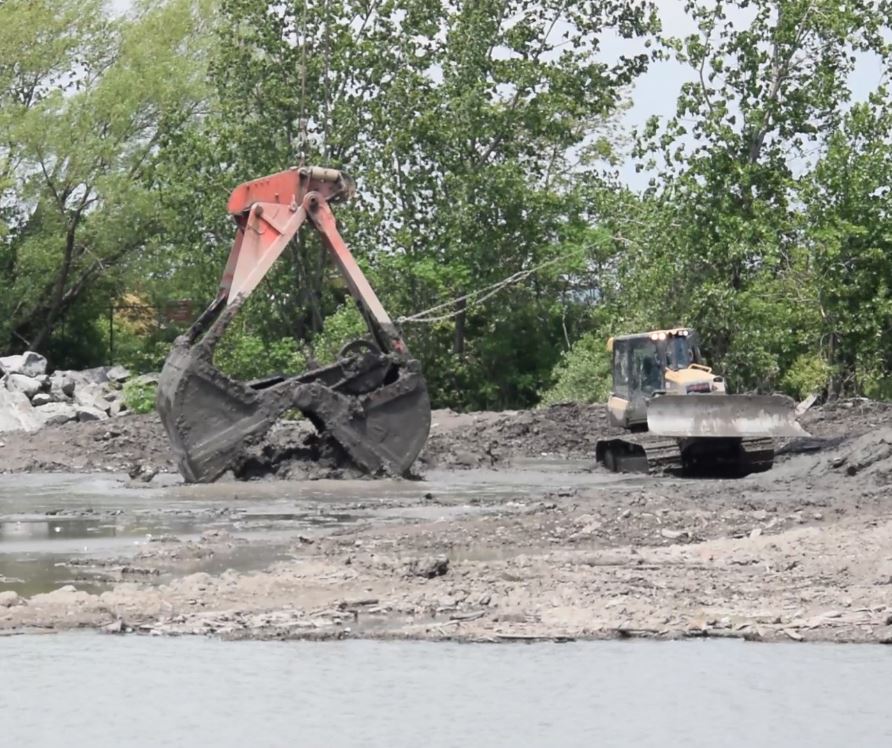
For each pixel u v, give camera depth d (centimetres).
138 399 11262
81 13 14150
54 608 3678
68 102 13375
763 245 10600
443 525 5066
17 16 13888
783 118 11056
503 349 12938
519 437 9388
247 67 12462
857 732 2783
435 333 12912
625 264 11675
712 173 11006
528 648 3334
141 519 5666
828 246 10312
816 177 10550
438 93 12581
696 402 7075
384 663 3219
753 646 3344
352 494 6588
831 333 10700
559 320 13262
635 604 3659
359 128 12456
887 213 10512
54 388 11231
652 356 7694
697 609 3616
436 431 9556
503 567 4153
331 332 11844
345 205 12362
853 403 9869
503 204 12488
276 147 12494
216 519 5641
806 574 3981
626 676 3122
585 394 11612
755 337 10694
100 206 13625
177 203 12512
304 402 7125
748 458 7350
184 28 13862
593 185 13288
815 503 5375
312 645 3362
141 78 13412
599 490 6397
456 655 3278
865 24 10956
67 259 13738
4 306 13712
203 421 7006
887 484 5959
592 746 2716
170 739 2756
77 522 5578
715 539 4647
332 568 4141
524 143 13025
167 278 13725
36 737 2766
